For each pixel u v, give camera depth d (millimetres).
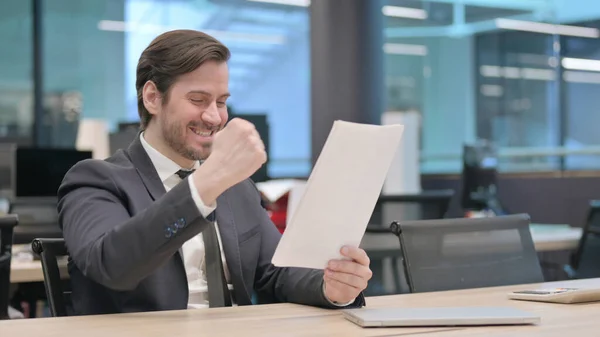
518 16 9805
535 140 9289
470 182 5477
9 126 8953
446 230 1844
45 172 4133
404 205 3119
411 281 1758
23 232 3297
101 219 1348
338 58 4762
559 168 7480
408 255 1780
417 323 1130
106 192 1439
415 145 5250
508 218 1945
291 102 13961
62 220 1433
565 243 3211
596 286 1484
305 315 1262
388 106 10602
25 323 1159
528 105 9562
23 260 2652
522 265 1902
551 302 1374
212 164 1165
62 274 1586
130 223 1188
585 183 6676
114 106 10328
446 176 7883
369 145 1143
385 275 3057
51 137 9289
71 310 1538
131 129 3768
